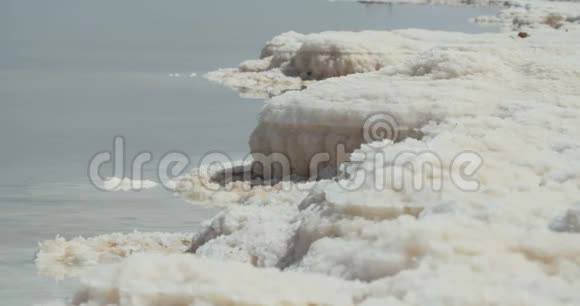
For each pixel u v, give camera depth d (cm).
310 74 8488
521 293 2062
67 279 3216
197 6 16500
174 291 2134
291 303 2105
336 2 18362
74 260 3406
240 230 3080
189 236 3678
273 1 17900
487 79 4684
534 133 3541
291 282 2212
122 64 9325
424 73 4828
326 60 8356
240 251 2953
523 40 7025
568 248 2273
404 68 4934
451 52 4894
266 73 8600
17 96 7256
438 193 2736
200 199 4409
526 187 2875
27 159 5162
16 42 10744
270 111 4659
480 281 2152
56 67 8931
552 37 7225
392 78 4809
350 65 8244
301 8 16650
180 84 8181
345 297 2156
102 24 13175
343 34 8838
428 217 2527
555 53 5531
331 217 2705
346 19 14688
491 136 3353
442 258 2275
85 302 2241
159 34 12119
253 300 2088
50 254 3469
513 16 14475
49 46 10525
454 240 2322
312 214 2809
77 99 7219
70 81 8112
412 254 2336
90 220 3997
